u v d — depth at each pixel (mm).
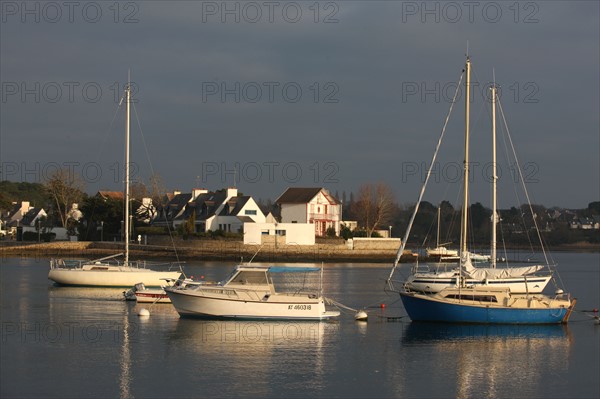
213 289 38500
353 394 25469
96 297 50125
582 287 71312
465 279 45594
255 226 102625
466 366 29844
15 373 27500
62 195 123500
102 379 26734
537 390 26391
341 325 38812
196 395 24906
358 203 136875
